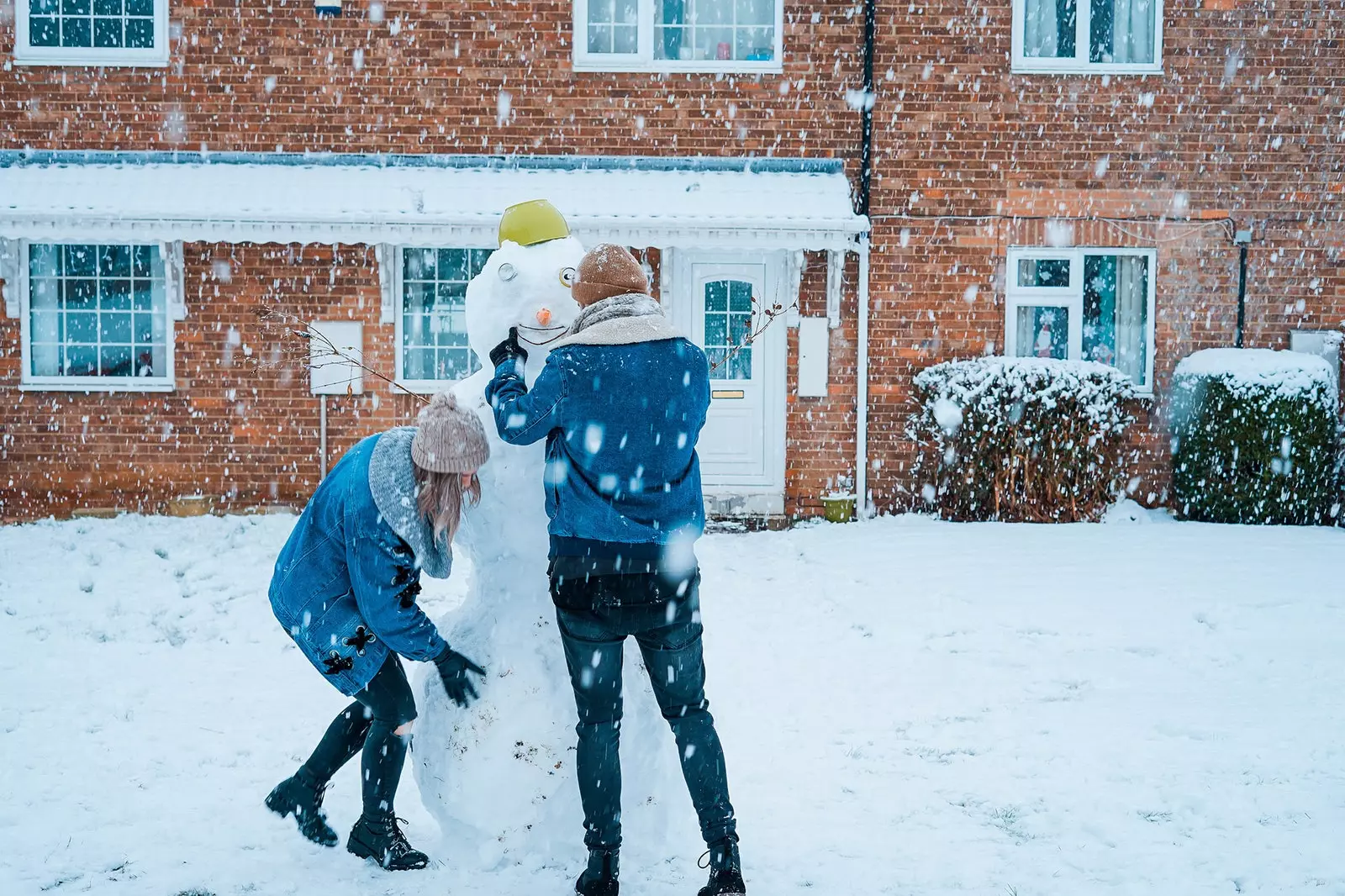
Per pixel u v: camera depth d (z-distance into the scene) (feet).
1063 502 37.37
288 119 39.24
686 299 40.09
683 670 12.42
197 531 35.14
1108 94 39.78
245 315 39.04
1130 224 40.04
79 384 38.78
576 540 12.16
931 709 19.26
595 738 12.22
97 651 23.17
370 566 12.26
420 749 13.46
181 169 38.37
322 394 39.22
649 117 39.73
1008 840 13.84
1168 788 15.26
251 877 12.82
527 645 13.51
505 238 14.25
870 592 28.19
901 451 40.19
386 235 36.29
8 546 32.86
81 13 39.01
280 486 39.40
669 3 39.93
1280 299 40.40
